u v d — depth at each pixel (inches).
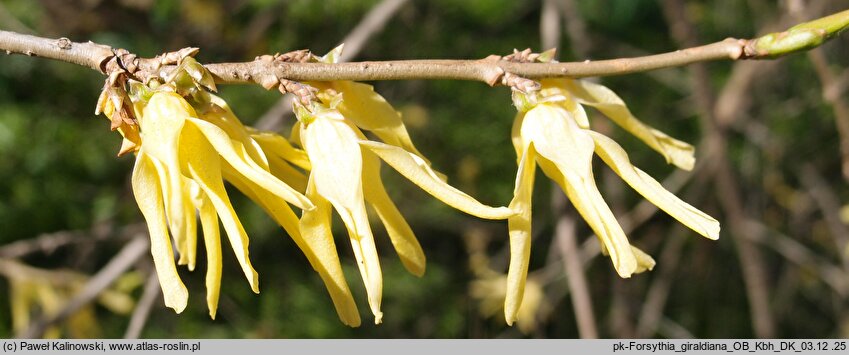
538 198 199.6
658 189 58.5
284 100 131.3
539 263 207.0
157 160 53.3
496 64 61.7
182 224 51.4
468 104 205.9
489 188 203.2
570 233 134.5
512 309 57.9
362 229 54.8
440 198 56.1
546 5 143.9
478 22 205.2
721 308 208.1
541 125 60.4
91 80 184.9
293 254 195.2
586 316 129.9
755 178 204.5
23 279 139.9
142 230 126.8
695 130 209.6
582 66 62.6
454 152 203.6
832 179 211.0
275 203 58.0
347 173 56.4
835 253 209.5
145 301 121.0
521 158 60.4
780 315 202.7
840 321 199.2
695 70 151.0
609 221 57.1
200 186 54.4
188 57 56.9
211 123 55.7
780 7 168.1
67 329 142.9
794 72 205.6
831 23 60.2
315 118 58.2
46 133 181.0
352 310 57.0
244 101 183.8
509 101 207.2
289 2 181.6
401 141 63.3
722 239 204.7
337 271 56.6
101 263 180.7
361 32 134.9
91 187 183.8
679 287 208.4
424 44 200.5
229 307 186.2
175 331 181.2
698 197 190.1
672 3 147.5
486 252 208.5
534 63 62.4
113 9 166.9
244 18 187.3
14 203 177.3
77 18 166.2
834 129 207.2
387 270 196.2
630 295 194.7
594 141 60.1
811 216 212.1
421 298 198.2
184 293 51.9
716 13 209.2
